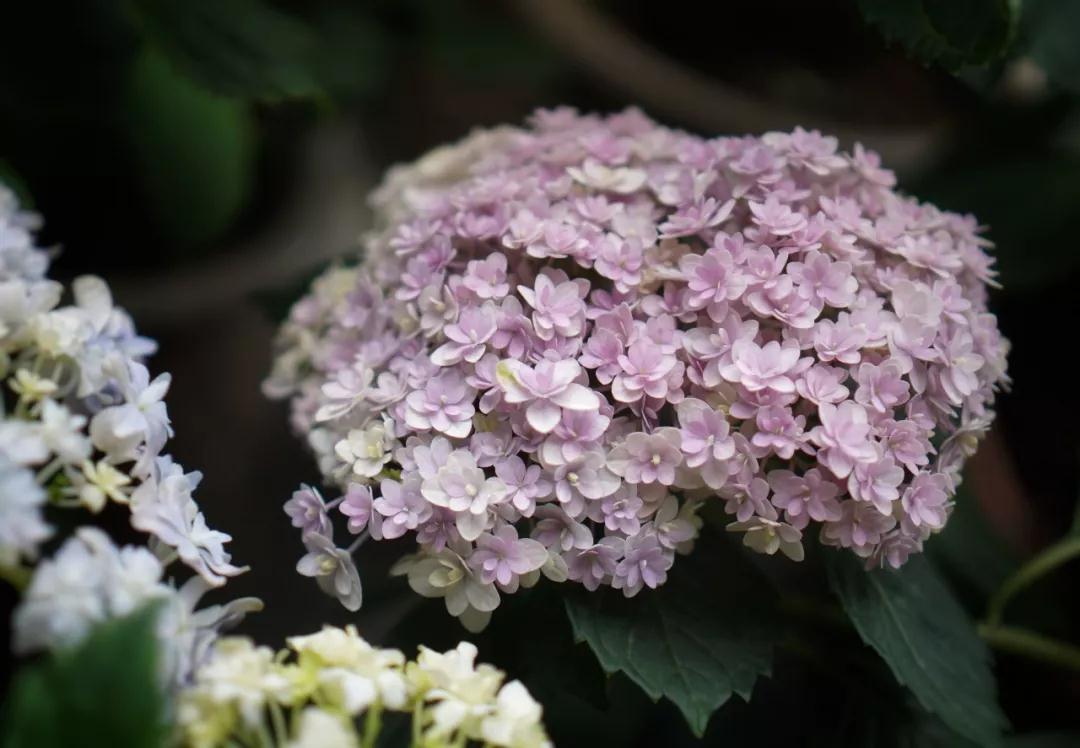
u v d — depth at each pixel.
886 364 0.69
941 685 0.72
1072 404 0.92
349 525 0.69
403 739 0.71
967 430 0.71
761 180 0.71
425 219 0.74
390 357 0.71
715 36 1.26
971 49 0.74
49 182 0.91
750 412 0.68
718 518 0.72
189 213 0.92
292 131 1.03
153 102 0.90
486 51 1.19
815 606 0.78
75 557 0.61
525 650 0.72
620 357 0.68
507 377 0.68
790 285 0.69
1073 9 0.78
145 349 0.69
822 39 1.24
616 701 0.81
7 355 0.65
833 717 0.77
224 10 0.89
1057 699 0.87
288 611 0.89
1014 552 0.87
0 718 0.62
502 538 0.68
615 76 1.09
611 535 0.68
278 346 0.80
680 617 0.71
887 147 1.03
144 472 0.65
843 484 0.69
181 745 0.61
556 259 0.72
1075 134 0.92
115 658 0.60
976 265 0.73
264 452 0.97
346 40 1.11
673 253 0.71
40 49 0.88
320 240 0.96
